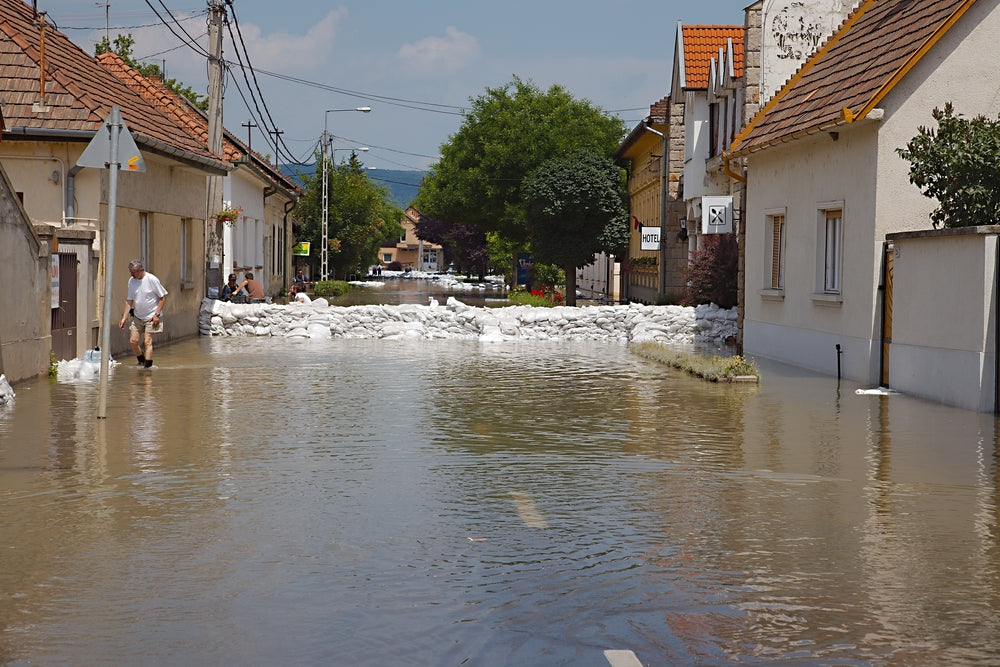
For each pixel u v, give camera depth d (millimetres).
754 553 6988
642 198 52562
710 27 37344
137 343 18562
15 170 19188
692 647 5316
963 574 6527
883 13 19938
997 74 16453
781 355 21219
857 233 17328
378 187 146375
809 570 6609
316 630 5523
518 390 15891
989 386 13641
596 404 14367
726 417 13234
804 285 19844
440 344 25281
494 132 61469
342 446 10867
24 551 6898
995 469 9875
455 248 111312
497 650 5270
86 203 19297
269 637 5422
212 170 25375
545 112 62312
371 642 5363
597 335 27406
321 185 75625
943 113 15188
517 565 6691
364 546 7102
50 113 18984
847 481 9312
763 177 22250
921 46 16234
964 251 14047
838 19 25641
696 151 35375
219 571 6508
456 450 10711
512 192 61031
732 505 8367
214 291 27781
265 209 47031
